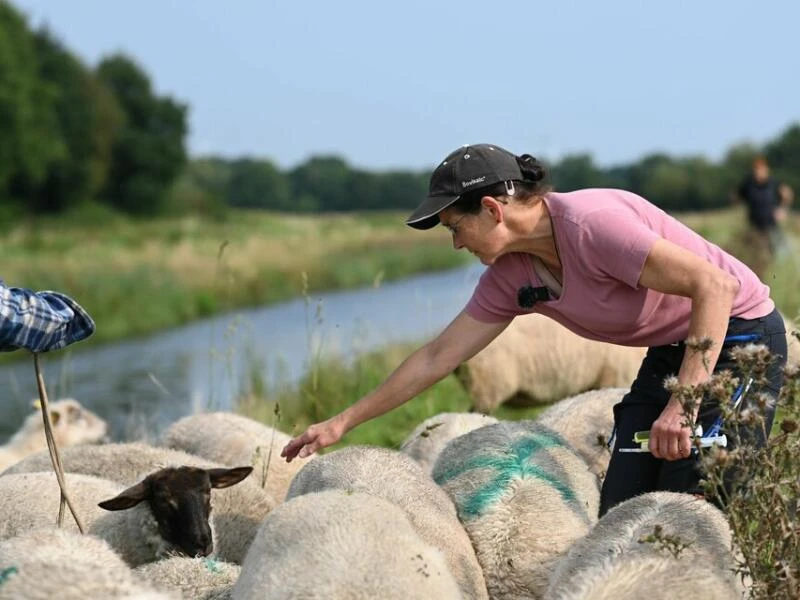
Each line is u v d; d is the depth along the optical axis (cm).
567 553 502
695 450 510
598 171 10550
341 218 10469
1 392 1930
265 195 17238
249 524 673
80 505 641
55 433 1023
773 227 2017
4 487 649
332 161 18088
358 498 451
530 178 515
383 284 4162
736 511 429
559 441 605
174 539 612
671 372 540
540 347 1087
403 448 769
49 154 8531
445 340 568
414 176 17750
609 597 402
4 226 7175
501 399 1097
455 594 418
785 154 10075
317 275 4216
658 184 10425
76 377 2058
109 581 376
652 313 522
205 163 16975
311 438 576
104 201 10250
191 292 3538
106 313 3103
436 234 6556
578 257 511
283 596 396
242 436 803
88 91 9850
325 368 1251
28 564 387
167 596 373
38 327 481
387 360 1385
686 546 416
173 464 721
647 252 494
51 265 3872
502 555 542
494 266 554
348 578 395
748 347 453
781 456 448
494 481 563
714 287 489
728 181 10200
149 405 1627
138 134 10562
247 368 1262
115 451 749
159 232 6938
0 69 8106
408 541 425
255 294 3769
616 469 551
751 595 416
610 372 1072
